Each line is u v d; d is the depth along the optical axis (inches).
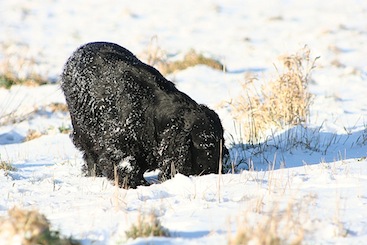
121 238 729.0
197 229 774.5
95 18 4249.5
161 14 4394.7
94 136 1167.0
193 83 2326.5
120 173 1115.9
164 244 701.9
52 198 1024.2
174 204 916.0
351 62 2827.3
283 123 1551.4
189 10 4547.2
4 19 4156.0
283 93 1567.4
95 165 1221.7
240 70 2625.5
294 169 1157.1
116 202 916.6
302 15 4347.9
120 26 3966.5
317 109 1829.5
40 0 4945.9
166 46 3223.4
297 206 818.2
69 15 4370.1
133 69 1144.8
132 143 1112.8
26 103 2180.1
